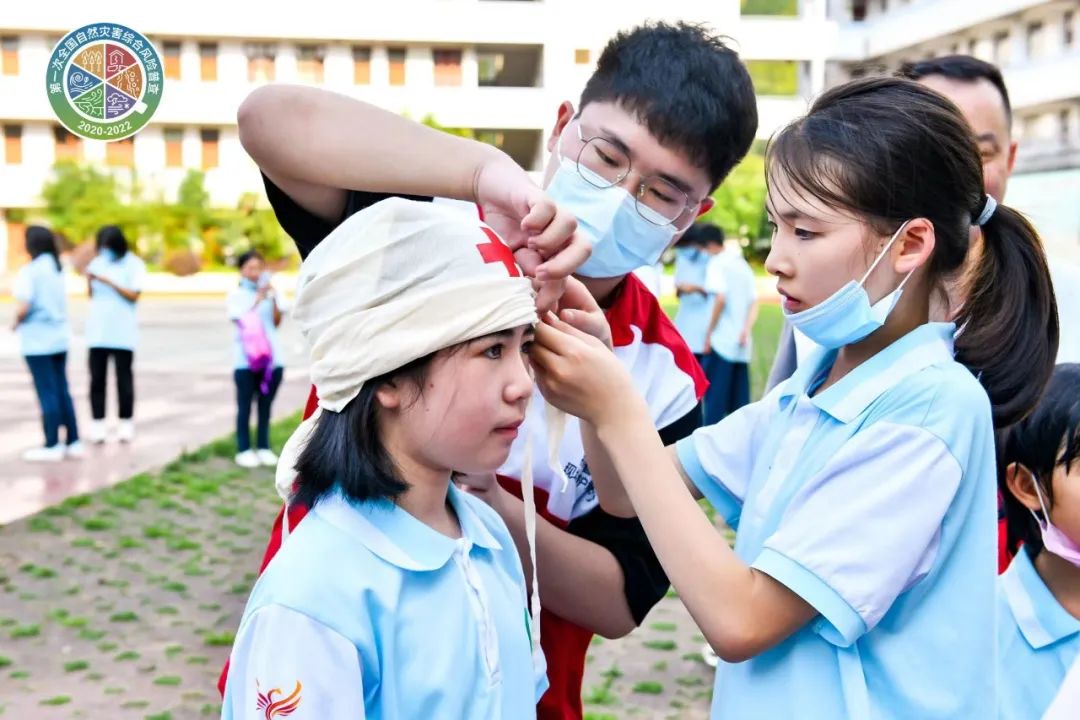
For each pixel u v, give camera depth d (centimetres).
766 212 153
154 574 546
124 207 2306
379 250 124
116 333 857
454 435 126
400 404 127
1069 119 2616
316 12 2142
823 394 151
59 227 2294
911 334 150
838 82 157
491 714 129
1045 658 187
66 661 432
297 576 122
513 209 140
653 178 167
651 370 184
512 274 128
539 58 2261
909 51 3086
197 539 611
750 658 145
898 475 138
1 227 2291
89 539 602
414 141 148
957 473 139
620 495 165
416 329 123
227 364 1401
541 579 166
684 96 163
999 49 2850
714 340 812
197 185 2245
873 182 139
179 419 991
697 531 140
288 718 117
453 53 2275
